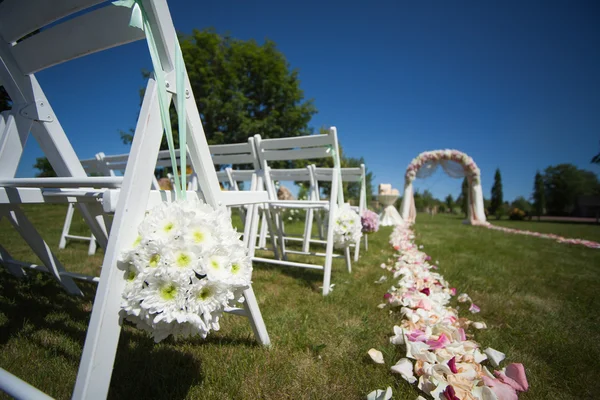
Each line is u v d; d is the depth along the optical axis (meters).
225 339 1.53
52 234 4.85
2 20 1.07
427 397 1.13
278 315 1.83
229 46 17.20
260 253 4.05
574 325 1.86
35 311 1.79
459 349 1.36
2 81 1.18
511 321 1.88
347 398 1.12
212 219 0.95
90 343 0.76
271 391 1.14
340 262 3.53
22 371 1.18
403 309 1.81
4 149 1.17
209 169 1.14
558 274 3.25
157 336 0.85
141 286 0.79
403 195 12.84
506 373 1.23
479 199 12.37
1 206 1.62
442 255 4.11
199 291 0.84
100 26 0.92
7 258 2.18
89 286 2.32
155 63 0.90
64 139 1.27
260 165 2.71
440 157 12.27
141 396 1.09
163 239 0.82
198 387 1.14
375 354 1.33
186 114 1.02
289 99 17.08
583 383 1.28
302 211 9.49
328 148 2.35
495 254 4.39
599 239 8.05
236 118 15.08
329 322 1.76
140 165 0.86
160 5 0.89
